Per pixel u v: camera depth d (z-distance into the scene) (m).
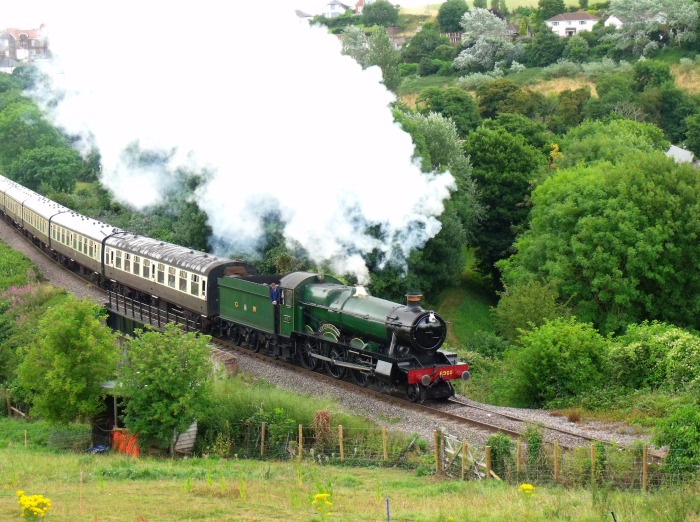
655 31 104.50
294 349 30.97
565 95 87.56
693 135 81.44
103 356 25.56
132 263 41.81
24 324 38.22
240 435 24.80
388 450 22.28
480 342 39.66
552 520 15.56
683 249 39.69
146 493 18.52
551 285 39.66
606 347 29.08
